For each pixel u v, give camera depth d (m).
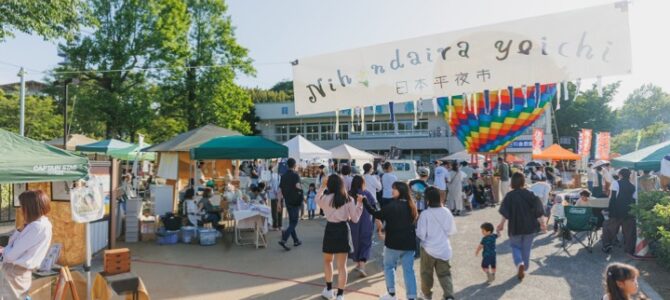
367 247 6.98
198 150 10.05
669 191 8.93
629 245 8.30
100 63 22.28
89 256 5.05
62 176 4.69
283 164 15.85
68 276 4.29
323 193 5.70
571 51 5.35
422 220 5.32
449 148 45.19
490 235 6.65
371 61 6.25
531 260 7.98
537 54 5.49
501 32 5.64
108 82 23.31
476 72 5.78
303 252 8.56
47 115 27.31
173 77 23.92
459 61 5.86
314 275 6.88
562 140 55.41
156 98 23.48
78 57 22.23
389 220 5.37
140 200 10.18
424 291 5.43
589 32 5.28
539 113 14.70
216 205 10.77
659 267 7.33
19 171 4.33
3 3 9.45
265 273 6.96
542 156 24.75
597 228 9.46
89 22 12.06
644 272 7.04
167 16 23.48
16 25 9.93
